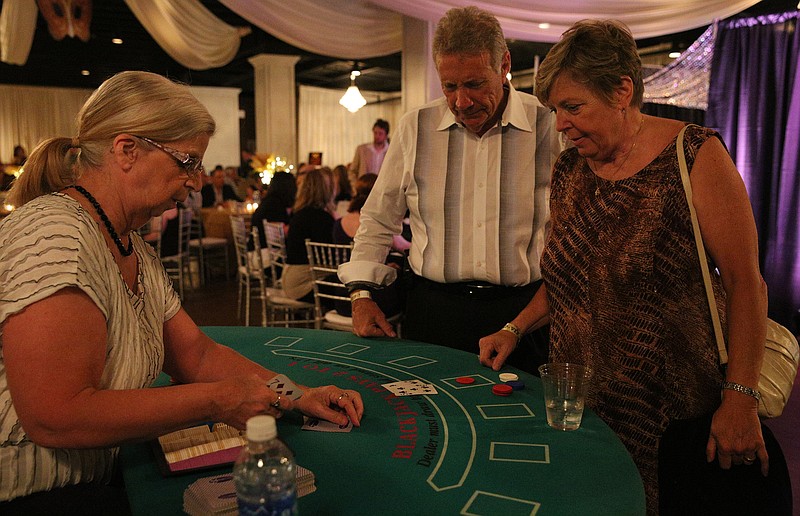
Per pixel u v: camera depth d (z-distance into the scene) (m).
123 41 11.26
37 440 1.03
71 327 1.04
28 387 1.01
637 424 1.50
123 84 1.17
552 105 1.47
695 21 5.03
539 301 1.85
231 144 16.33
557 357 1.63
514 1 4.62
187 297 6.86
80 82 14.62
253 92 16.77
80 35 7.24
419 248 2.25
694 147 1.41
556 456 1.20
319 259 4.34
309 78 15.36
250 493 0.82
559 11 4.74
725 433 1.32
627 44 1.40
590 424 1.35
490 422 1.37
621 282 1.50
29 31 7.64
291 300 4.63
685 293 1.45
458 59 1.86
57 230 1.09
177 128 1.17
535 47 9.62
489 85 1.90
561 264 1.61
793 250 5.31
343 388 1.59
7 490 1.13
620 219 1.49
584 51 1.38
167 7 6.96
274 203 5.72
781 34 5.26
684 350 1.46
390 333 2.06
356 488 1.08
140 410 1.07
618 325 1.51
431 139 2.17
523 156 2.09
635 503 1.03
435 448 1.24
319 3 5.82
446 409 1.44
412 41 5.28
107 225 1.21
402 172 2.25
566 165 1.66
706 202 1.39
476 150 2.12
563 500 1.04
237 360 1.52
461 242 2.15
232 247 8.30
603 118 1.42
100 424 1.03
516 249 2.11
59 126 15.12
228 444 1.24
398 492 1.07
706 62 5.86
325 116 16.92
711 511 1.42
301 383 1.63
